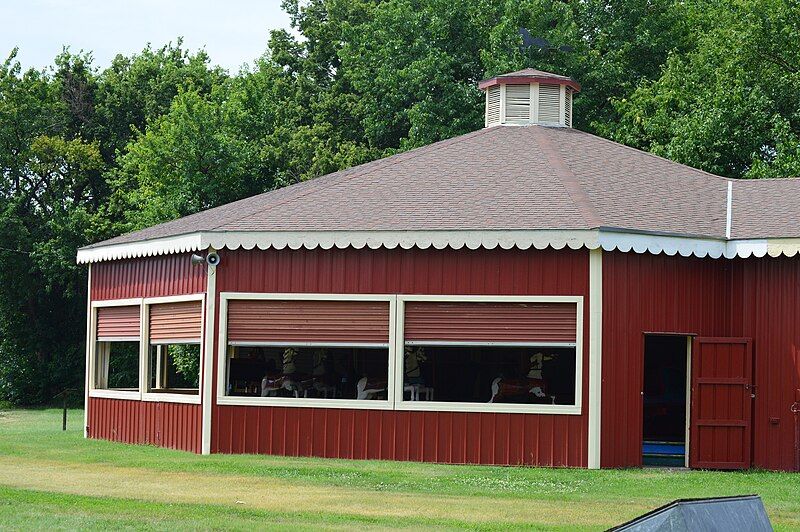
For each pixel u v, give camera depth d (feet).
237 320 62.13
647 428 75.66
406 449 59.93
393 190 64.49
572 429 58.39
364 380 62.18
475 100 128.67
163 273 67.67
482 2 136.26
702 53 117.80
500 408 59.21
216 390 62.34
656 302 60.03
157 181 136.56
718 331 61.98
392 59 137.49
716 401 60.44
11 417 116.26
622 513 43.06
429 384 64.90
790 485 53.31
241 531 37.04
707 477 55.88
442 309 59.72
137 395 69.51
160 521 38.83
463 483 51.19
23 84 151.33
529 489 49.75
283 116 158.20
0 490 46.37
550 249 58.65
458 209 60.85
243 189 138.72
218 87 153.07
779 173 97.45
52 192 151.64
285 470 54.54
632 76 132.98
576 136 74.69
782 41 112.16
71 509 41.22
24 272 146.30
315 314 61.11
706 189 68.90
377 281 60.29
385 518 40.86
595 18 134.72
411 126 138.62
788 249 59.21
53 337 151.84
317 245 60.34
